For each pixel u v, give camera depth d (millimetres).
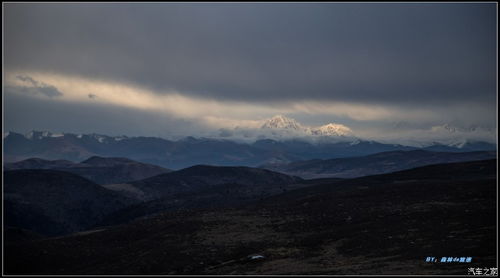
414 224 73375
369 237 69438
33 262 70875
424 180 121875
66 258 73000
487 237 61094
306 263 60219
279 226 84688
